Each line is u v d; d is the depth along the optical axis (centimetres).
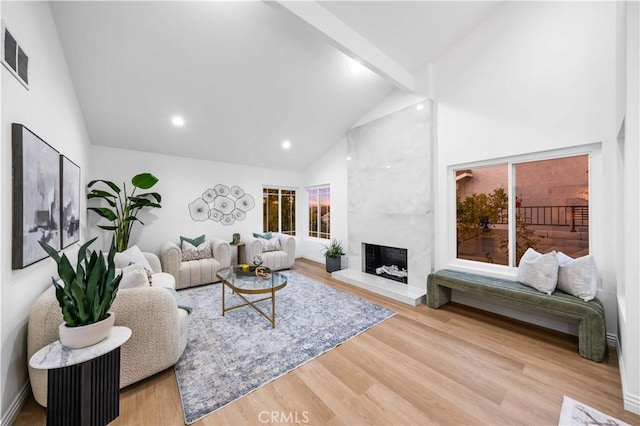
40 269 180
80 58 256
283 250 514
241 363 202
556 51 249
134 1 219
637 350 154
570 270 232
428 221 348
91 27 232
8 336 141
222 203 511
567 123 244
